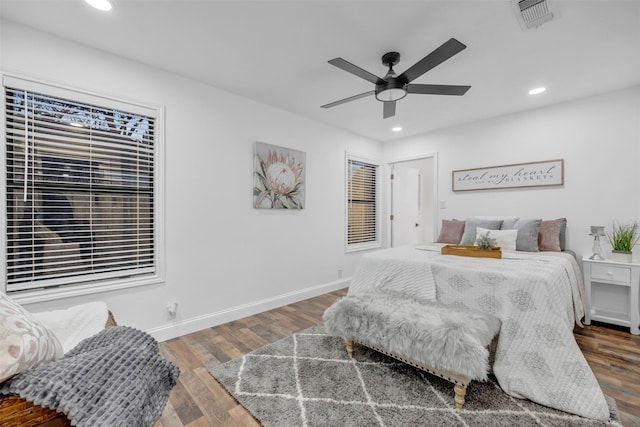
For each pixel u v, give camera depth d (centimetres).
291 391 176
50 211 205
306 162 375
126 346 104
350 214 450
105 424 75
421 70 197
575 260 276
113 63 227
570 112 316
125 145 236
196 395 176
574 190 314
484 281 199
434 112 352
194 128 271
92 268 225
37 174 199
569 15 178
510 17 182
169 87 255
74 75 209
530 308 177
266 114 329
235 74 261
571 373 159
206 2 170
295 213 363
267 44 214
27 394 72
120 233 236
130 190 240
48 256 203
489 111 348
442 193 421
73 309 149
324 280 403
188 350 234
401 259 252
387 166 498
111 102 225
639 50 217
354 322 200
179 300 262
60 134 207
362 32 198
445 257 261
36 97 198
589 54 223
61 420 79
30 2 169
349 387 180
